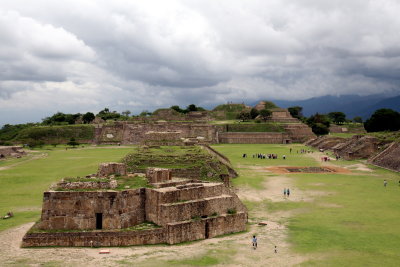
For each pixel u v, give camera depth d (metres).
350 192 60.78
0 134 191.75
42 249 30.77
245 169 89.56
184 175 64.75
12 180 66.31
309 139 183.12
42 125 194.12
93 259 28.25
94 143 162.00
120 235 32.41
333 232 37.59
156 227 34.19
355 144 118.12
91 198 33.66
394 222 41.66
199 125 181.88
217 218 37.12
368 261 29.06
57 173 73.81
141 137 165.50
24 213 44.16
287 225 41.09
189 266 27.33
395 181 72.19
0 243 32.28
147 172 40.66
